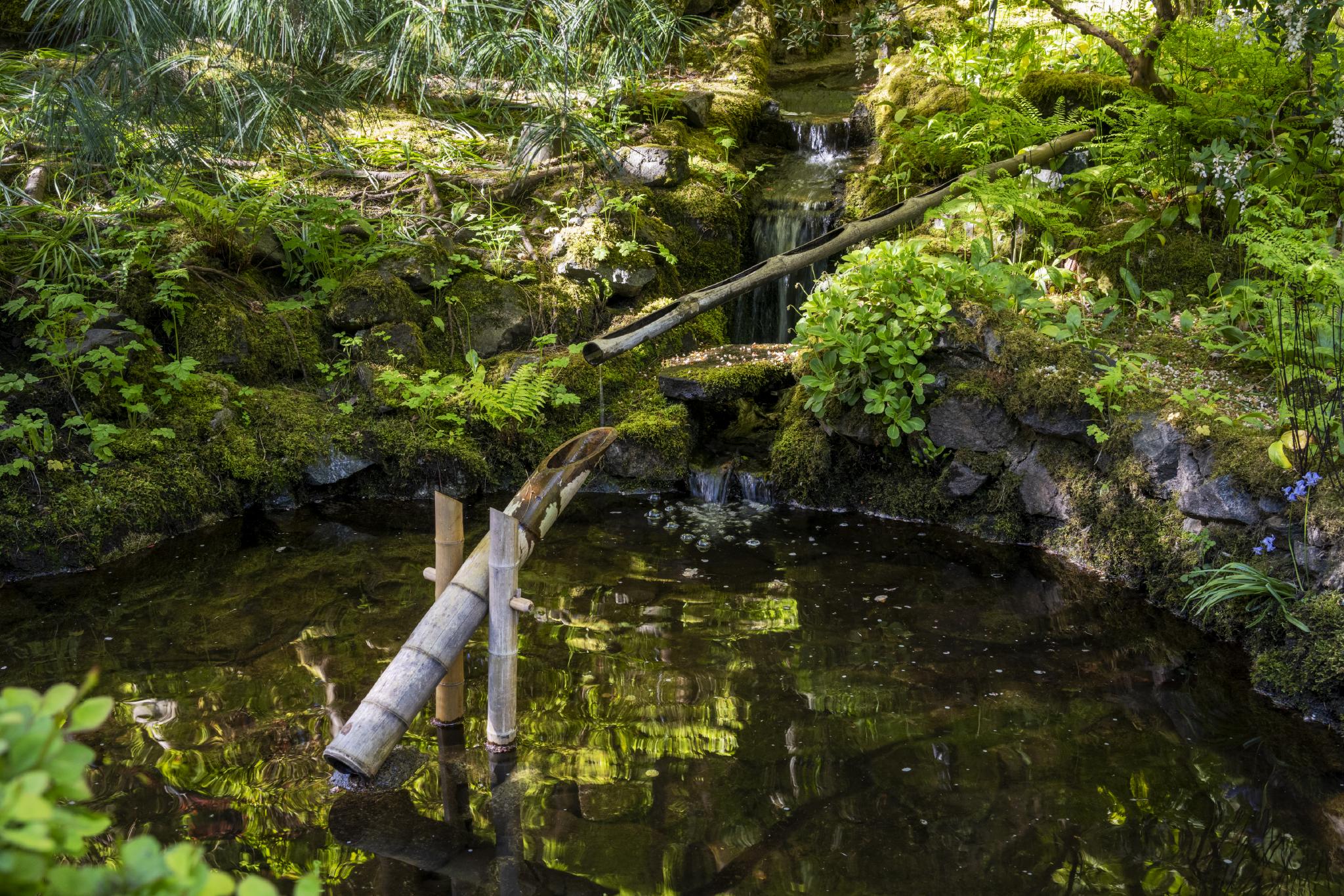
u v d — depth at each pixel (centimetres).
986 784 336
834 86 994
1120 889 285
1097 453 530
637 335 536
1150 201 655
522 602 343
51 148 630
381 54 710
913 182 750
